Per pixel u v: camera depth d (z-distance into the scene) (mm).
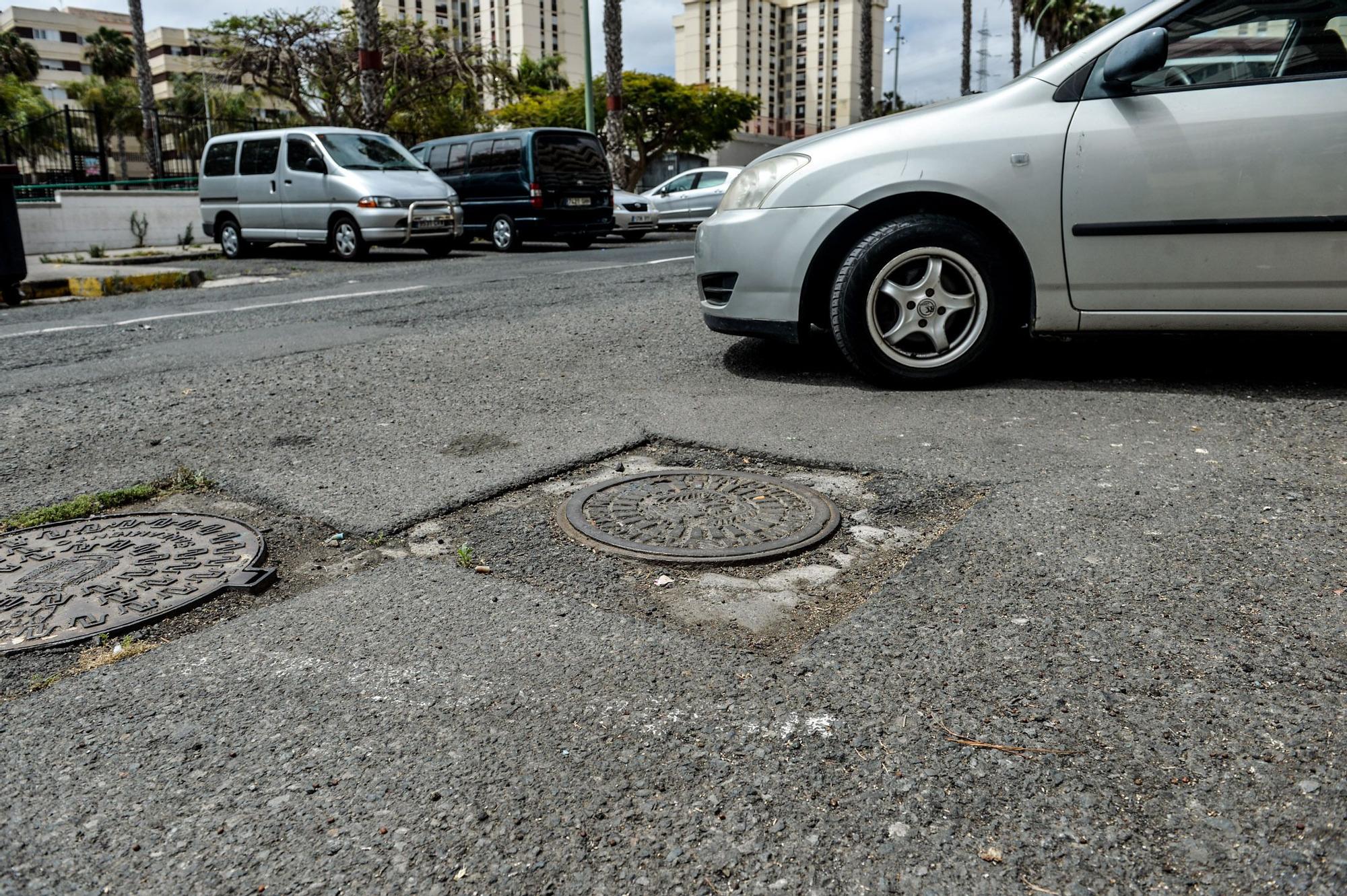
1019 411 3752
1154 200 3779
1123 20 3922
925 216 4012
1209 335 4980
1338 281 3695
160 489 3182
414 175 13953
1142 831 1461
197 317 7262
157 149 20906
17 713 1871
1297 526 2570
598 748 1703
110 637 2166
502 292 8125
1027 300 4133
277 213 14062
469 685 1924
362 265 12602
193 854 1465
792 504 2861
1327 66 3676
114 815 1561
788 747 1694
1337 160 3617
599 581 2404
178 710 1865
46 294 9914
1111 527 2600
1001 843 1442
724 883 1380
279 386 4637
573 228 15586
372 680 1953
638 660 2004
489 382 4605
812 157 4184
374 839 1485
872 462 3209
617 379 4590
